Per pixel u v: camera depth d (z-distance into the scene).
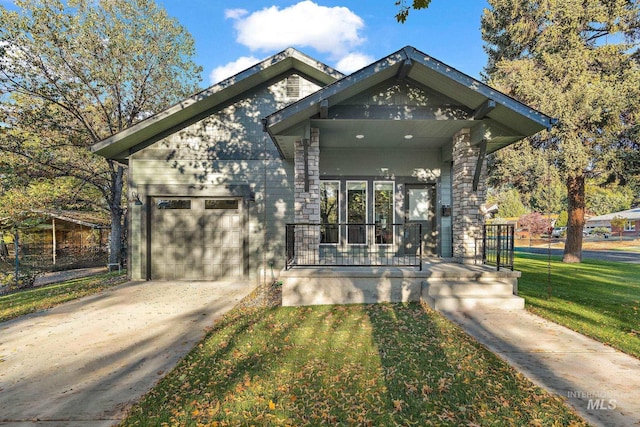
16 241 11.53
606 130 13.71
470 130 7.52
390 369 3.70
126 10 13.81
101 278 11.41
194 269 9.88
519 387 3.28
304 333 4.97
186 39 15.39
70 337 5.11
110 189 15.12
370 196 9.38
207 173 9.76
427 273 6.66
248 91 9.83
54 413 3.04
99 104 14.19
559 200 35.91
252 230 9.73
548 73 14.35
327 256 9.17
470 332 4.88
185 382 3.54
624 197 42.00
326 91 6.25
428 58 6.21
